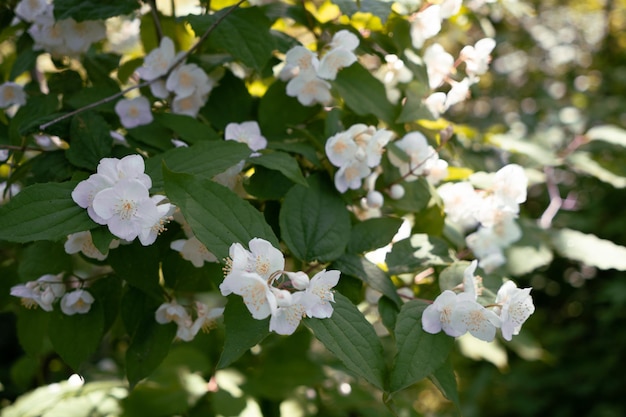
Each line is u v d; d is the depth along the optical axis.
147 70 0.55
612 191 1.44
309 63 0.53
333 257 0.49
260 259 0.39
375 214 0.58
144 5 0.62
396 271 0.52
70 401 0.62
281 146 0.53
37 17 0.57
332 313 0.42
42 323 0.55
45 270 0.52
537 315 1.61
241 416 0.64
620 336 1.45
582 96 1.43
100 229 0.41
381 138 0.51
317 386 0.72
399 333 0.44
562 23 1.79
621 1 1.73
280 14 0.58
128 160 0.42
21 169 0.53
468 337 0.69
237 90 0.58
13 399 1.14
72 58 0.60
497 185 0.57
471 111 1.54
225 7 0.57
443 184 0.60
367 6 0.51
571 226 1.43
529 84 1.72
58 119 0.49
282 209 0.49
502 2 0.69
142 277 0.49
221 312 0.52
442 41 0.74
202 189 0.41
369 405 0.71
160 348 0.51
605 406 1.42
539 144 0.74
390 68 0.58
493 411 1.57
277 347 0.71
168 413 0.64
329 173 0.52
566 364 1.52
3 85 0.57
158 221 0.42
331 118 0.53
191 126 0.53
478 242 0.63
